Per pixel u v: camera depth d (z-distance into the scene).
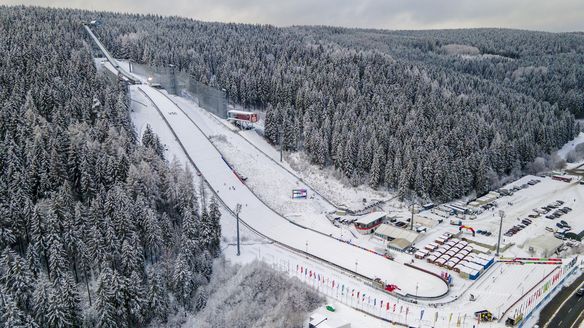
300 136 151.62
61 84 126.31
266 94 186.25
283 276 80.19
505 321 71.50
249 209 112.38
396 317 71.81
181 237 81.12
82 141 93.81
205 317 70.44
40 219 70.25
